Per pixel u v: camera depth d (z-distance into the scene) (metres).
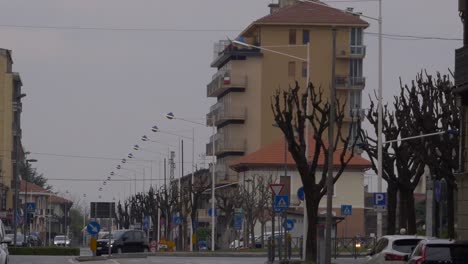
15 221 100.19
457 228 50.97
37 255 88.06
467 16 51.12
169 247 107.62
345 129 140.25
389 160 70.31
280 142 135.62
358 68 151.62
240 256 90.88
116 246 99.12
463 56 49.62
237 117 153.38
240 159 141.25
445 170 59.28
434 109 63.31
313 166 63.59
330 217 55.31
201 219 154.38
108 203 84.12
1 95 146.12
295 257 79.12
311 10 153.00
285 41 152.62
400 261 42.75
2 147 146.38
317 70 151.12
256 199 124.06
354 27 151.50
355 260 72.25
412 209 69.38
